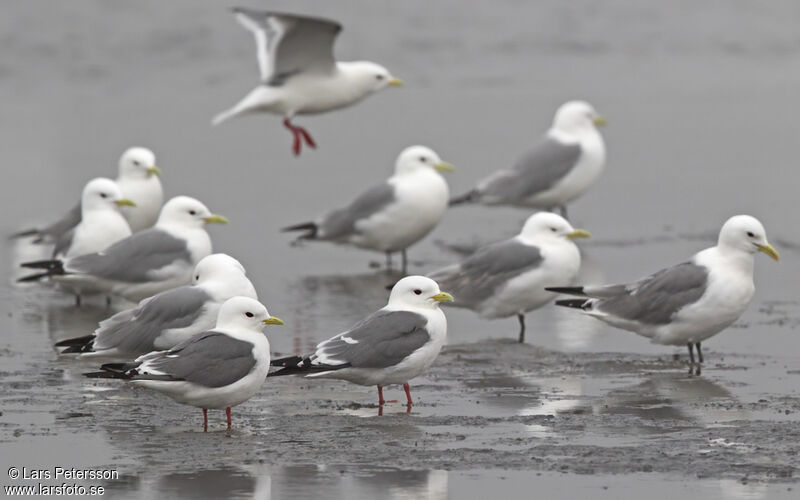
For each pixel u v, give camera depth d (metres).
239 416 12.81
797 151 28.64
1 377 14.18
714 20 44.91
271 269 20.33
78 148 29.14
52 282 18.25
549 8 45.19
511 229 23.30
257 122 32.25
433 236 22.88
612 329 16.66
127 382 13.34
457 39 42.12
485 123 31.52
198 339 12.36
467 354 15.38
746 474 10.89
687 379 14.04
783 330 16.16
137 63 38.53
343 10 43.84
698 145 29.39
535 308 16.47
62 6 40.78
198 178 26.48
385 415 12.77
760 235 14.41
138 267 16.91
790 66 39.91
